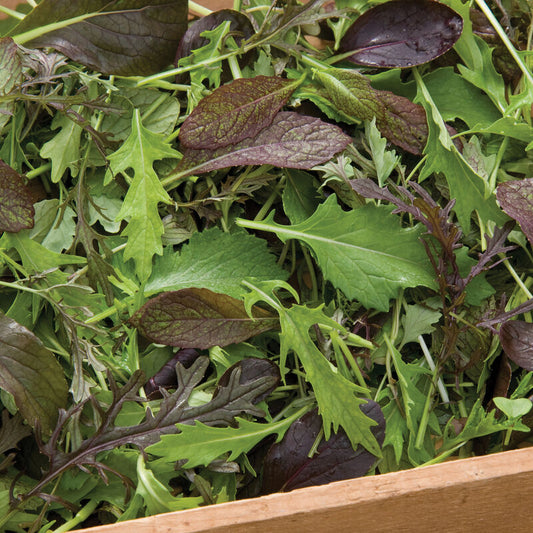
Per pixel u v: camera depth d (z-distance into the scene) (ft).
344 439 2.87
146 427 2.82
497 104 3.09
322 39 3.21
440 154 3.00
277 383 2.89
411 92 3.09
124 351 2.92
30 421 2.81
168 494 2.79
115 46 3.01
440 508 2.75
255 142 2.97
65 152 2.96
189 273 2.93
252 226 2.95
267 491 2.87
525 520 2.79
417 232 2.95
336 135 2.97
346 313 2.99
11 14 3.10
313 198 3.02
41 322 2.93
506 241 3.01
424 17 3.06
